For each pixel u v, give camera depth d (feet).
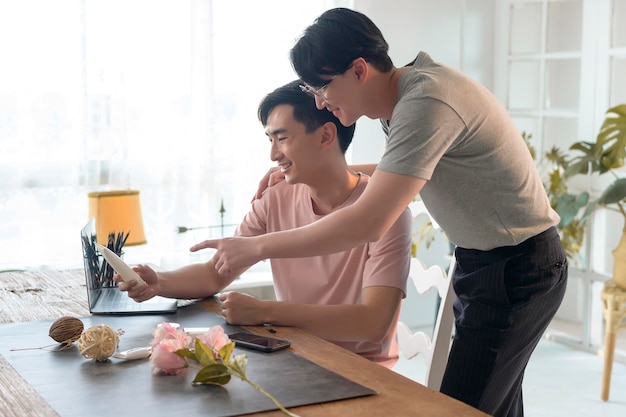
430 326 14.32
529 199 5.60
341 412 3.81
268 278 11.79
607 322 11.01
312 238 5.04
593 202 12.17
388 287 5.79
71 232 11.44
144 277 5.93
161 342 4.30
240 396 3.98
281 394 4.00
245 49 12.29
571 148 12.33
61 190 11.34
